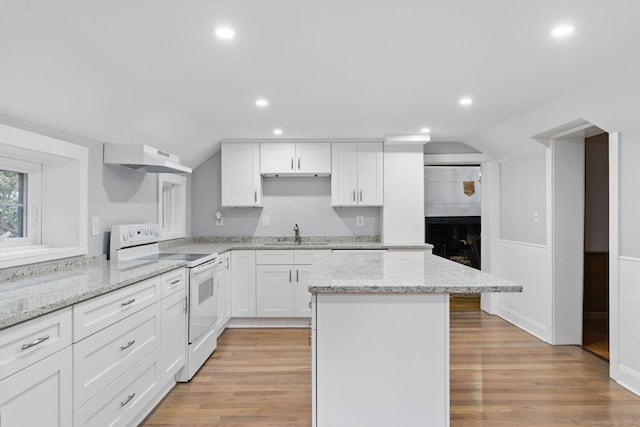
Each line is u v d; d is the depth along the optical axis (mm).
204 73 2170
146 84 2320
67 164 2338
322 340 1593
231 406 2250
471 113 3090
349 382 1595
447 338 1583
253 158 4082
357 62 2045
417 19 1589
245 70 2139
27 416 1241
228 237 4359
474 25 1642
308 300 3801
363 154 4086
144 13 1503
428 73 2205
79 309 1496
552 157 3316
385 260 2318
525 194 3732
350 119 3281
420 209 4062
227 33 1693
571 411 2207
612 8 1498
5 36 1484
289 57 1970
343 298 1588
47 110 2014
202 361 2844
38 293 1496
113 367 1732
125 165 2787
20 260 1916
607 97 2371
